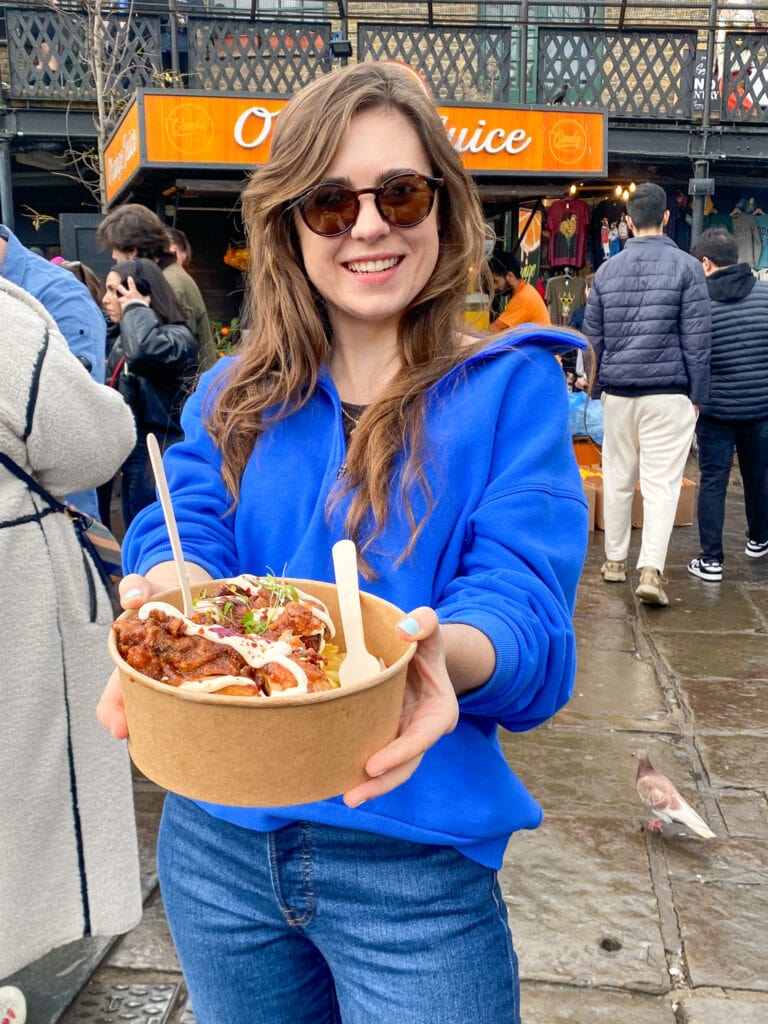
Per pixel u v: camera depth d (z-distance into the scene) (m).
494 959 1.26
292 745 0.89
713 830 3.03
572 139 7.57
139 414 4.45
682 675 4.32
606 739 3.68
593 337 5.35
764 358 5.44
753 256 11.98
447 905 1.24
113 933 2.28
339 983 1.30
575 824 3.06
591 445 7.37
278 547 1.36
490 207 9.46
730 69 10.19
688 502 7.08
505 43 9.91
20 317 2.04
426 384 1.28
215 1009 1.37
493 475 1.27
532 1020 2.21
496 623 1.11
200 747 0.89
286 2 11.27
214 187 7.08
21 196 12.32
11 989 2.21
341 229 1.27
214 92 6.91
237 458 1.39
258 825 1.24
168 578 1.23
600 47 11.22
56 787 2.16
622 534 5.66
